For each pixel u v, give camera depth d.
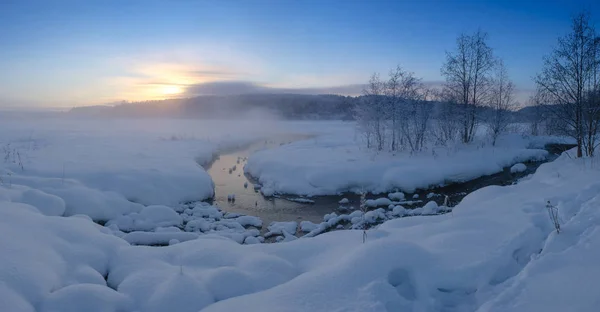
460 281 4.85
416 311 4.50
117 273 6.30
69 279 5.88
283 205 14.85
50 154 20.11
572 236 5.10
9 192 10.34
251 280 5.73
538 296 4.00
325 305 4.42
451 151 22.64
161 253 6.93
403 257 5.07
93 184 13.74
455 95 25.06
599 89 15.56
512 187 11.89
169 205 13.99
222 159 26.67
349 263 5.10
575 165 14.07
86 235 7.18
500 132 25.34
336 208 14.40
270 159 20.44
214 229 11.88
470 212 8.88
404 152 22.59
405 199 15.38
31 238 6.39
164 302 5.09
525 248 5.58
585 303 3.69
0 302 4.54
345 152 23.02
